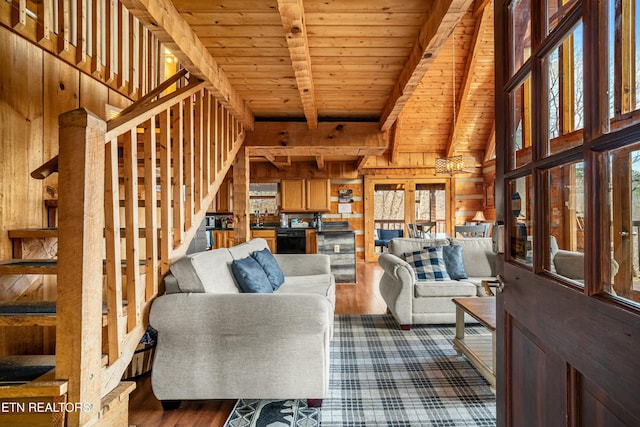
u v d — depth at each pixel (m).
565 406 0.80
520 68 1.06
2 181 2.01
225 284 2.47
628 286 0.62
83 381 1.35
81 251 1.35
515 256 1.14
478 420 1.91
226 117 3.29
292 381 1.98
